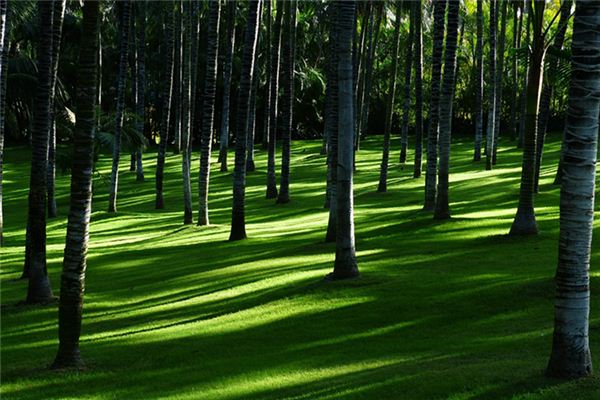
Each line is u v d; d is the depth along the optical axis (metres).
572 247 8.55
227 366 10.59
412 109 65.75
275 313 13.59
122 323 14.01
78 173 11.14
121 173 48.31
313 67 66.56
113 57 61.16
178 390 9.66
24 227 32.50
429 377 9.08
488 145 39.94
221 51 61.84
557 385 8.38
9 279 19.66
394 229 21.84
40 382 10.45
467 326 11.76
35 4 45.56
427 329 11.83
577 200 8.47
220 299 15.18
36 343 13.02
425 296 13.67
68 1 49.69
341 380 9.40
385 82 66.12
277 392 9.20
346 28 15.80
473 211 26.06
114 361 11.34
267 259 19.33
